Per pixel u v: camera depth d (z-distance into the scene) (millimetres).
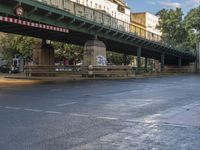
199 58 92062
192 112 11898
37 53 44469
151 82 31031
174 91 20938
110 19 42906
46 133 8359
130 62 94938
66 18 34469
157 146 7168
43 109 12609
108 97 17156
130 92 20125
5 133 8344
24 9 29141
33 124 9539
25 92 19922
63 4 33375
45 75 42656
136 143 7414
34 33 38719
